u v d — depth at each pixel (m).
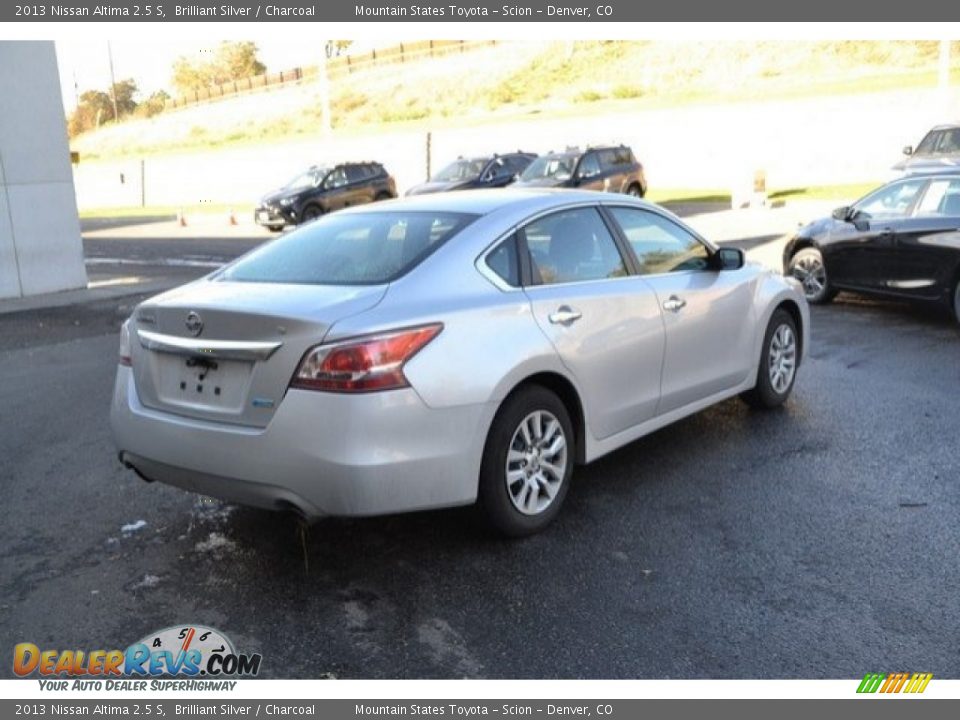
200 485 3.91
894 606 3.57
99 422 6.51
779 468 5.09
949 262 8.67
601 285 4.64
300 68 73.19
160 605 3.77
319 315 3.62
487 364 3.87
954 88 27.12
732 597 3.68
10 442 6.08
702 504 4.62
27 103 13.05
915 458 5.17
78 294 13.34
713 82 47.28
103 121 86.62
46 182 13.34
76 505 4.89
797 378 7.07
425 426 3.68
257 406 3.68
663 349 4.92
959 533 4.19
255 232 23.84
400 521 4.52
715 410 6.25
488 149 35.88
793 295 6.16
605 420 4.60
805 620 3.50
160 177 45.09
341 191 24.17
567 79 55.06
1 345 9.65
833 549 4.07
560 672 3.23
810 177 29.56
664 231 5.31
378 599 3.77
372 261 4.16
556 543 4.22
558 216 4.62
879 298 9.56
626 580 3.85
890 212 9.40
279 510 3.75
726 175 31.19
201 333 3.83
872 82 37.06
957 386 6.68
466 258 4.12
